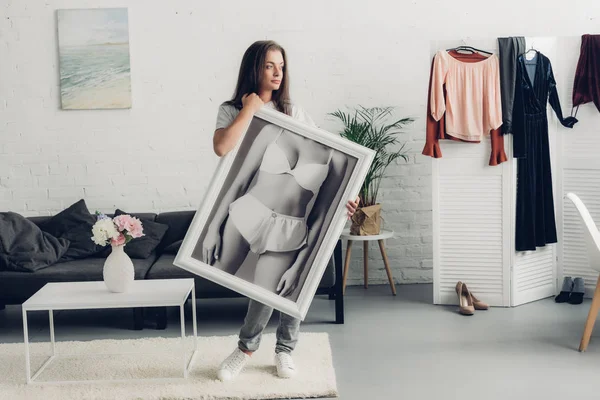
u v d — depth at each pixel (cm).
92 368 377
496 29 549
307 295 321
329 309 492
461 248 496
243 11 547
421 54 553
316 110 556
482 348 399
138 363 382
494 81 477
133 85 549
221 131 322
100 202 556
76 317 497
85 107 547
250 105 318
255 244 322
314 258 322
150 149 555
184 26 547
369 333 434
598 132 494
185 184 558
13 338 446
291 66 552
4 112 548
